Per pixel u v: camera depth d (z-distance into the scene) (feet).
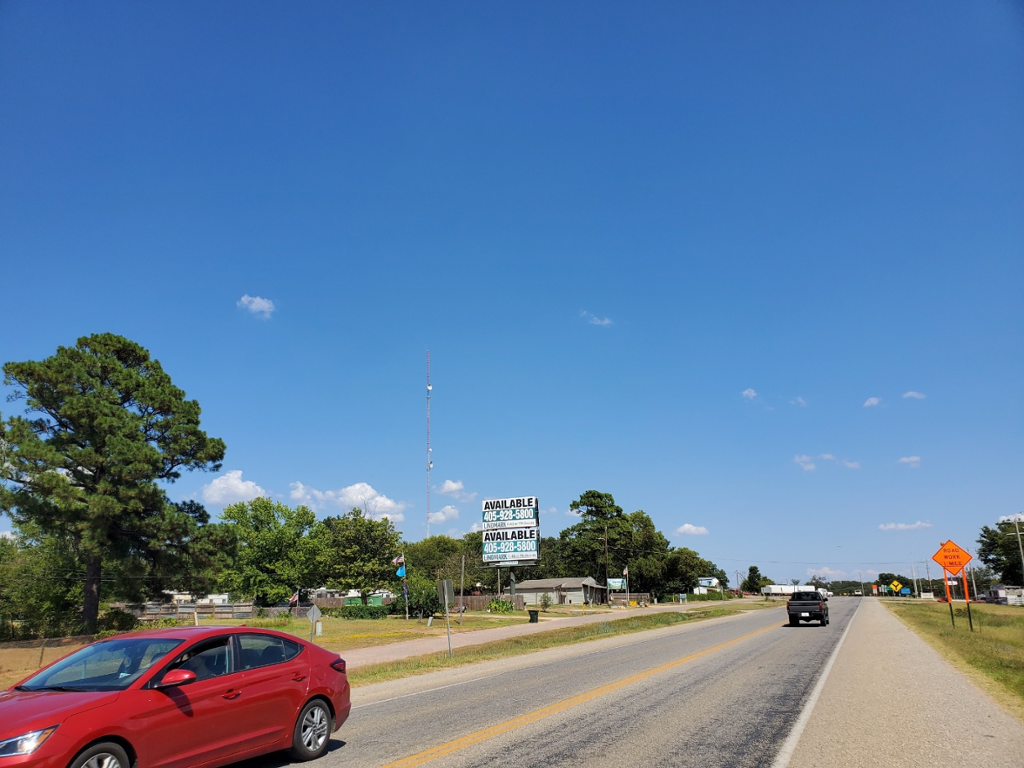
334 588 238.68
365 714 36.91
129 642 23.99
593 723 31.81
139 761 20.36
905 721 31.76
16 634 122.72
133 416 130.00
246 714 23.89
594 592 303.68
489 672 57.98
